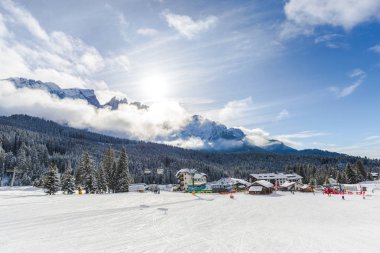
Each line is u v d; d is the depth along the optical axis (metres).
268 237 24.38
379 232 27.94
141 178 189.25
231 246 20.77
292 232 27.45
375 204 62.88
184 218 35.50
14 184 147.38
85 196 56.47
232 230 28.19
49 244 20.05
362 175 165.12
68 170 88.31
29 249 18.62
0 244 19.66
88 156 90.94
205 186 136.75
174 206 47.78
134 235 23.94
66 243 20.48
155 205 47.19
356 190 123.44
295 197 83.88
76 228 26.09
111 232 24.83
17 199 48.03
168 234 24.89
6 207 37.84
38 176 156.50
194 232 26.36
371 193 104.50
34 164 165.00
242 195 90.94
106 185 93.25
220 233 26.12
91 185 87.50
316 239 23.67
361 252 19.39
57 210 36.75
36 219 29.98
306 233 26.84
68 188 85.06
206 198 68.06
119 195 61.75
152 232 25.56
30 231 24.17
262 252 19.23
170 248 19.88
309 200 72.56
